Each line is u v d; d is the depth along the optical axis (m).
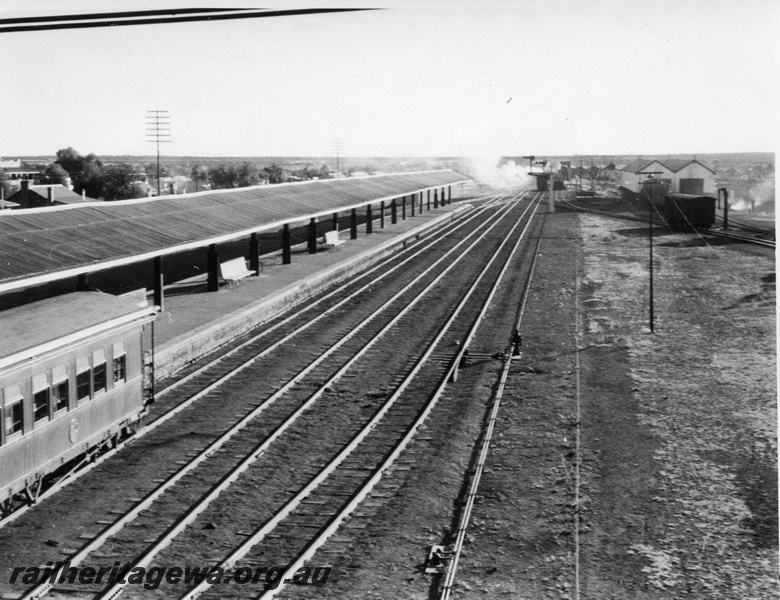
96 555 12.48
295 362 25.28
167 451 17.14
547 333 30.42
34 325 14.36
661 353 27.08
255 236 40.62
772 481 15.72
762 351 27.06
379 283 42.59
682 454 17.33
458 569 12.22
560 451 17.48
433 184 86.31
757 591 11.62
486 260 51.72
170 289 36.75
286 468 16.42
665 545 13.07
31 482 13.66
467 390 22.45
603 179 172.12
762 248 53.56
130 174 92.81
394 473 16.27
